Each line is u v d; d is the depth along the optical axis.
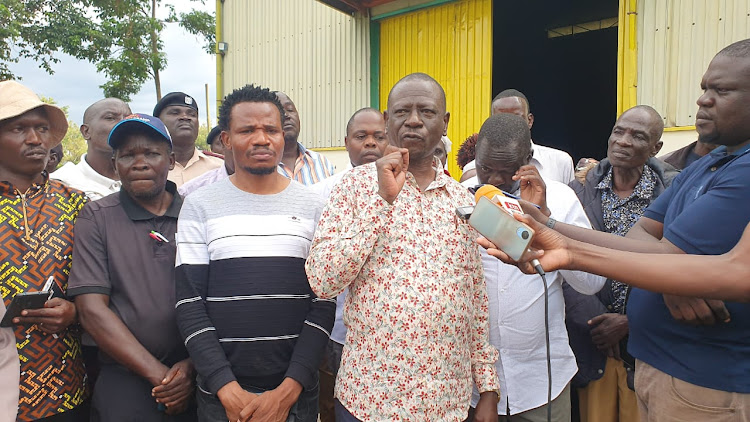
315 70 7.52
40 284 2.30
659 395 1.87
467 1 6.32
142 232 2.38
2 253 2.25
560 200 2.41
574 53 11.99
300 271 2.18
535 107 11.48
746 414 1.67
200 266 2.13
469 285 1.99
